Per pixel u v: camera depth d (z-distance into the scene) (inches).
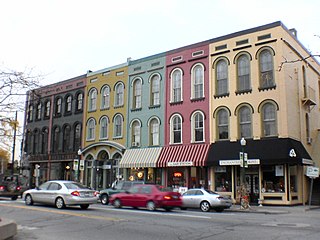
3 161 1727.4
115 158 1289.4
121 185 919.7
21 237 402.3
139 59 1288.1
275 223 561.0
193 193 818.8
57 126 1544.0
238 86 1039.0
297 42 1106.1
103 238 402.3
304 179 1018.7
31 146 1654.8
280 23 990.4
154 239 398.3
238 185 990.4
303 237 416.8
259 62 1011.3
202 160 1015.6
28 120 1702.8
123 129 1282.0
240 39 1053.8
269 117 975.0
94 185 1326.3
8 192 1045.8
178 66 1174.3
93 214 637.3
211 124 1063.0
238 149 981.2
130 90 1293.1
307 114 1114.7
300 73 1106.7
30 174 1625.2
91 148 1364.4
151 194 763.4
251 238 407.2
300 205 954.1
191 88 1128.2
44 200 754.2
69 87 1526.8
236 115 1020.5
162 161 1100.5
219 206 772.6
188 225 512.7
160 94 1201.4
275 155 909.2
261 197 944.9
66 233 434.9
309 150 1085.1
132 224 514.9
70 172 1455.5
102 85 1395.2
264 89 986.7
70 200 709.9
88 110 1425.9
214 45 1103.0
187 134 1109.1
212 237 413.1
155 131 1198.3
